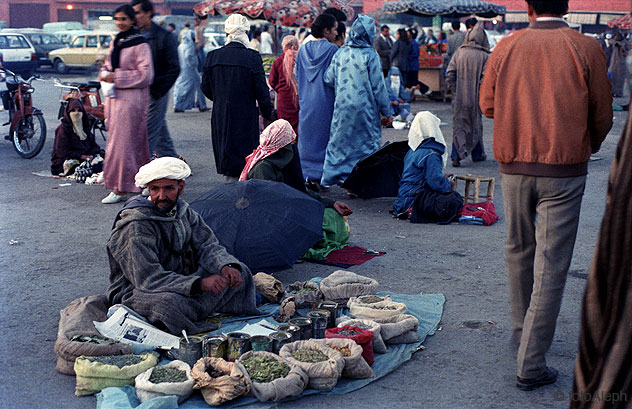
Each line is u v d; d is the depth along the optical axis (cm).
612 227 228
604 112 365
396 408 373
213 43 2958
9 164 1081
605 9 4428
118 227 453
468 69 1029
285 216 551
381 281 576
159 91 831
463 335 469
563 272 379
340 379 404
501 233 721
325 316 447
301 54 905
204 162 1102
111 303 471
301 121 913
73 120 982
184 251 464
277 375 382
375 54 866
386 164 827
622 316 229
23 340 461
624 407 232
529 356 388
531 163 373
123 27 782
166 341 432
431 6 2159
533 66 367
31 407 376
